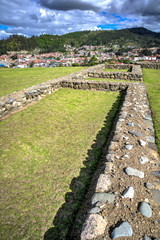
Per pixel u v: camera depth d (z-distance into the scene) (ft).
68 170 9.62
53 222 6.84
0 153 11.30
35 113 17.89
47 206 7.50
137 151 9.23
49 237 6.30
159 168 7.98
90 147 11.74
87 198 7.62
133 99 18.30
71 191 8.24
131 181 7.07
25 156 10.97
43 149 11.66
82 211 7.10
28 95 20.43
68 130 14.19
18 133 13.88
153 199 6.28
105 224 5.32
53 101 21.77
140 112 14.74
